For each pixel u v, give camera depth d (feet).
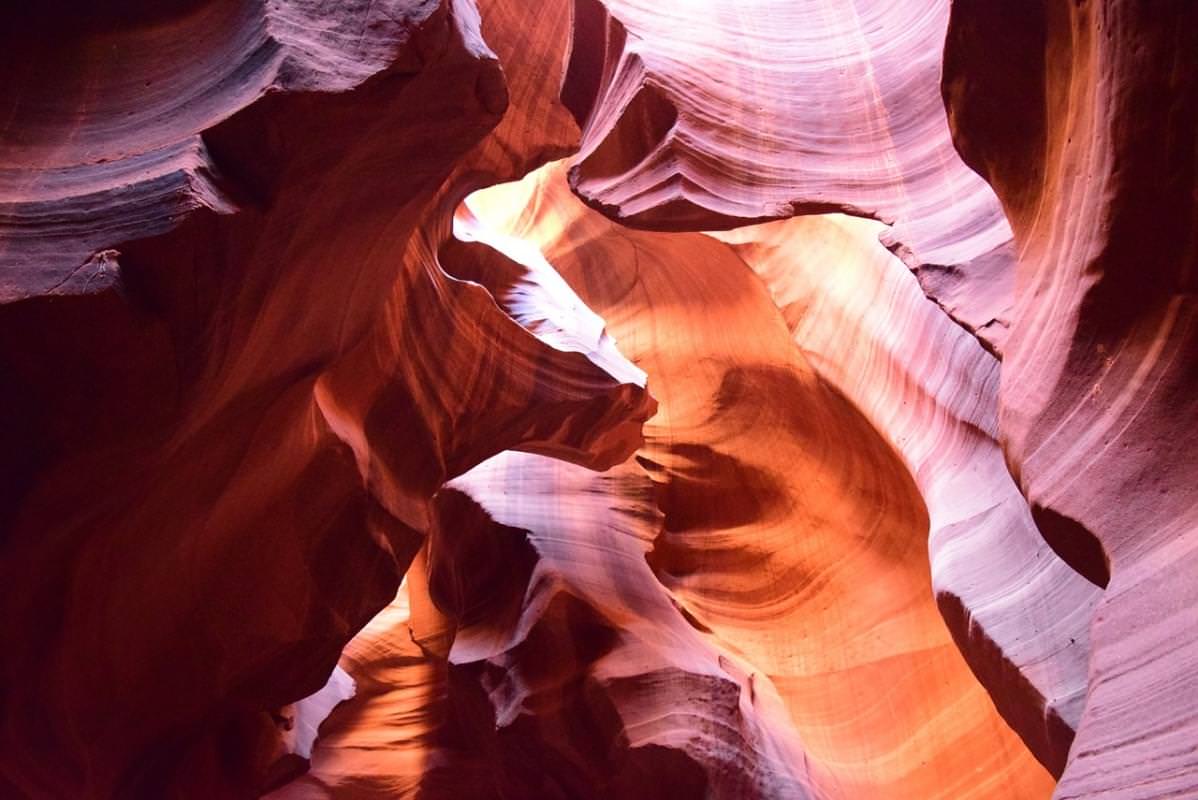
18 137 11.38
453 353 19.63
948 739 22.45
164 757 19.13
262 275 12.35
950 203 18.10
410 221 14.90
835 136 20.02
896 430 22.39
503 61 20.20
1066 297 11.74
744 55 21.01
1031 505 11.64
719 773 21.07
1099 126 10.77
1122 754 8.77
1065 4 11.62
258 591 17.74
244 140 11.45
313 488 17.34
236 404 14.05
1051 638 15.61
